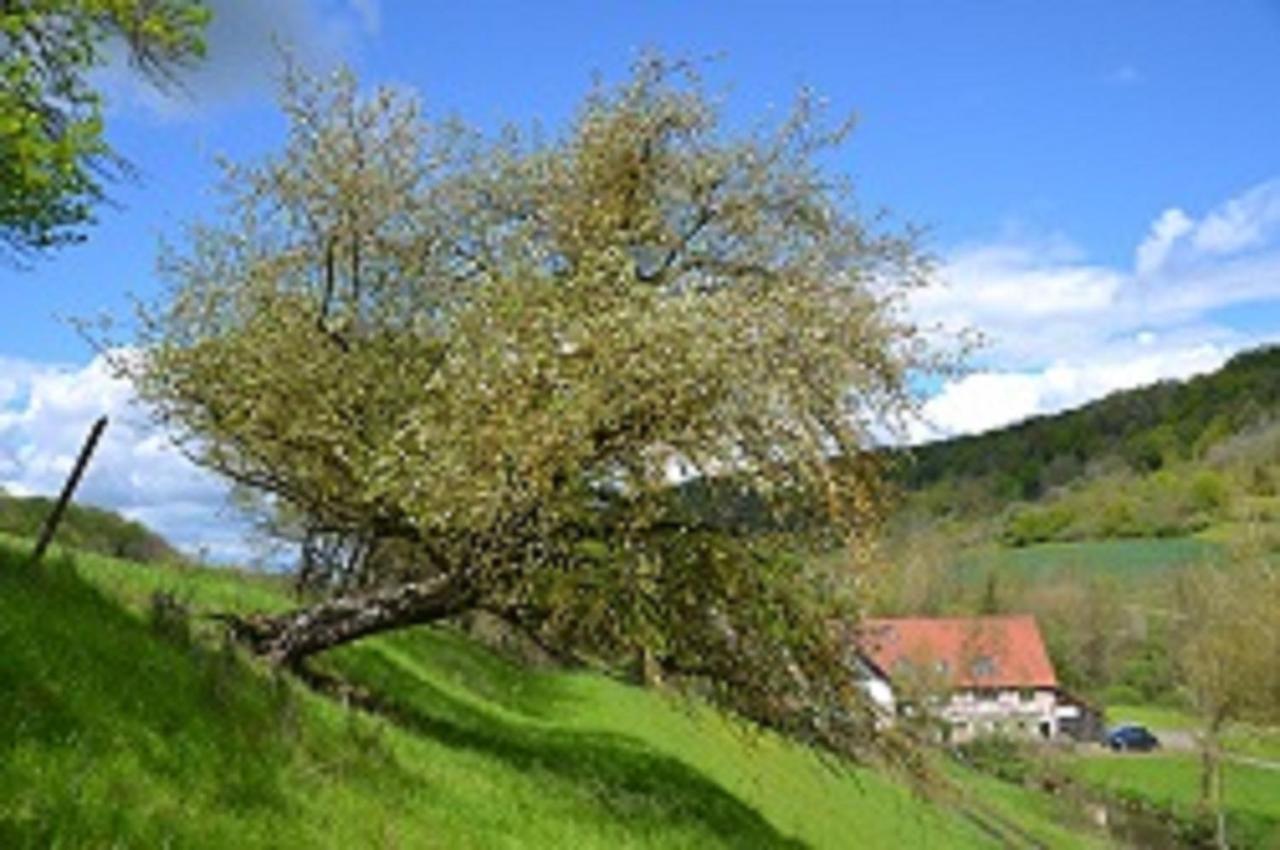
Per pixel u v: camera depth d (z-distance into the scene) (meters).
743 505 21.20
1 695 10.78
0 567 14.89
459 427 20.19
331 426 22.88
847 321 20.94
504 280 21.83
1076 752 99.56
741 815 25.50
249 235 24.88
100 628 14.27
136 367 24.75
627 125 24.59
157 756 11.56
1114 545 156.00
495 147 25.14
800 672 21.98
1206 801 74.31
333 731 16.19
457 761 18.81
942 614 127.00
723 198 24.11
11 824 8.98
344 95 24.50
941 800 24.09
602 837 18.38
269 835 11.43
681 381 19.27
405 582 26.12
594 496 20.75
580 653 23.75
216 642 18.58
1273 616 72.44
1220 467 168.88
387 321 24.38
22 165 12.41
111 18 13.49
